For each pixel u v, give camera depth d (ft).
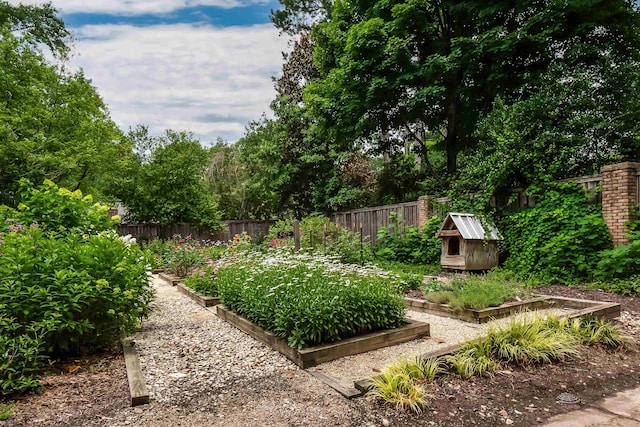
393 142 47.16
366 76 36.47
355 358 11.30
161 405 8.40
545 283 21.71
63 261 11.46
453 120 38.91
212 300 19.44
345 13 40.29
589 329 12.34
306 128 51.03
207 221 52.70
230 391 9.17
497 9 31.55
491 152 29.66
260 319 13.41
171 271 30.86
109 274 12.09
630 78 26.23
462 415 7.79
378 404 8.25
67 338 11.04
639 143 25.88
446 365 9.70
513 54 32.17
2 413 7.65
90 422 7.58
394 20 34.17
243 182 64.85
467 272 25.38
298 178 52.03
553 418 7.70
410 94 37.73
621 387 9.17
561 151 24.63
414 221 34.50
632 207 20.52
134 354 11.48
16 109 36.73
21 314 10.19
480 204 27.32
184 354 11.98
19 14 45.34
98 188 49.34
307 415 7.88
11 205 35.32
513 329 11.23
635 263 19.63
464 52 32.68
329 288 13.02
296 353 10.95
